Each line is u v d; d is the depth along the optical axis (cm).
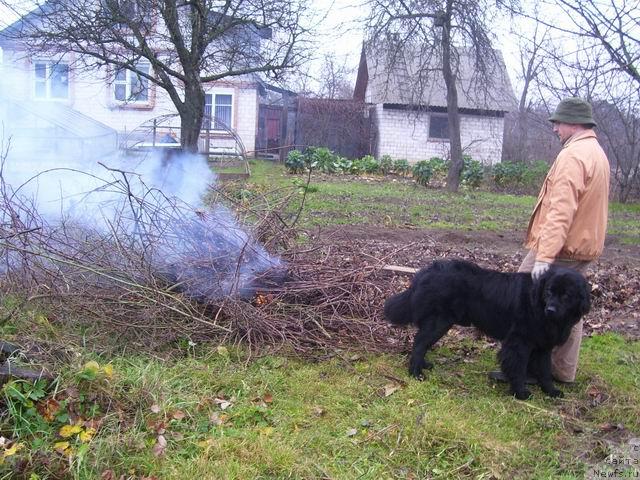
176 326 478
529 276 431
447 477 331
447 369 480
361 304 546
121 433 343
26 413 341
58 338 436
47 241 511
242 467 322
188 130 1352
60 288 481
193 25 1307
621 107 1113
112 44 1380
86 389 367
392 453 348
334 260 596
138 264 493
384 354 496
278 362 460
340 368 464
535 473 338
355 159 2444
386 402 412
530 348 427
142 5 1238
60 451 322
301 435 361
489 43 1681
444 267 461
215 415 371
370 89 2686
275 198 762
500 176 2059
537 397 433
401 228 1111
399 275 662
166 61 1402
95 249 505
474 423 387
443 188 1911
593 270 848
